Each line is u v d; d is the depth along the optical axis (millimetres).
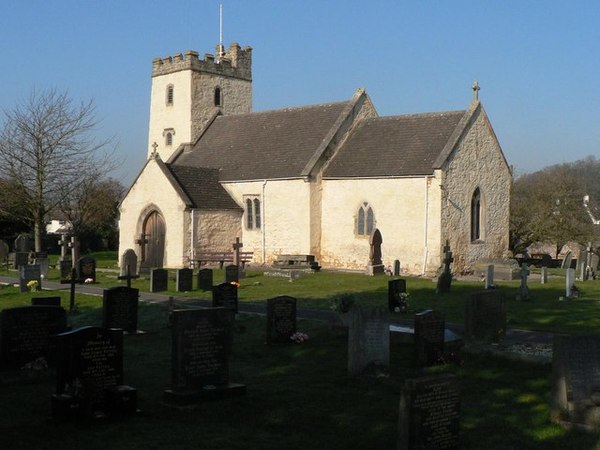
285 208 47312
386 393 14664
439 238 42281
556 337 12781
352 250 45625
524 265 29391
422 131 45812
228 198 49781
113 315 21250
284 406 13656
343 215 45969
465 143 44500
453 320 23703
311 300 28594
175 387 13547
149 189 48656
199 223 47375
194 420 12695
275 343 19609
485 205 46375
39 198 52594
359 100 49344
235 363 17547
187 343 13531
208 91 58969
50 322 16484
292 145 49688
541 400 14086
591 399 12641
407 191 43344
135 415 12859
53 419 12500
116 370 12969
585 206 60750
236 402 13797
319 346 19219
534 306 27219
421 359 16859
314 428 12391
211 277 33594
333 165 47031
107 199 71250
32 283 31641
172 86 59031
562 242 59375
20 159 52094
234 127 56156
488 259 43031
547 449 11477
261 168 49188
